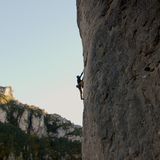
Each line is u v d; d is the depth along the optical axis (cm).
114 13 1020
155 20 828
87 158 1143
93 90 1064
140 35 871
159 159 707
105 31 1058
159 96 749
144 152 754
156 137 726
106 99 967
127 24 941
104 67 1019
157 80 768
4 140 17900
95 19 1166
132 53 888
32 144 19575
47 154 19512
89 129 1108
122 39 950
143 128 774
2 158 16625
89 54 1178
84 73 1311
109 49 1011
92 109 1059
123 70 909
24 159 17738
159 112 736
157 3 838
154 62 796
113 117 911
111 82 957
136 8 917
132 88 852
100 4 1133
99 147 977
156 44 809
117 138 874
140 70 840
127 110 850
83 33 1384
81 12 1418
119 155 850
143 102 796
